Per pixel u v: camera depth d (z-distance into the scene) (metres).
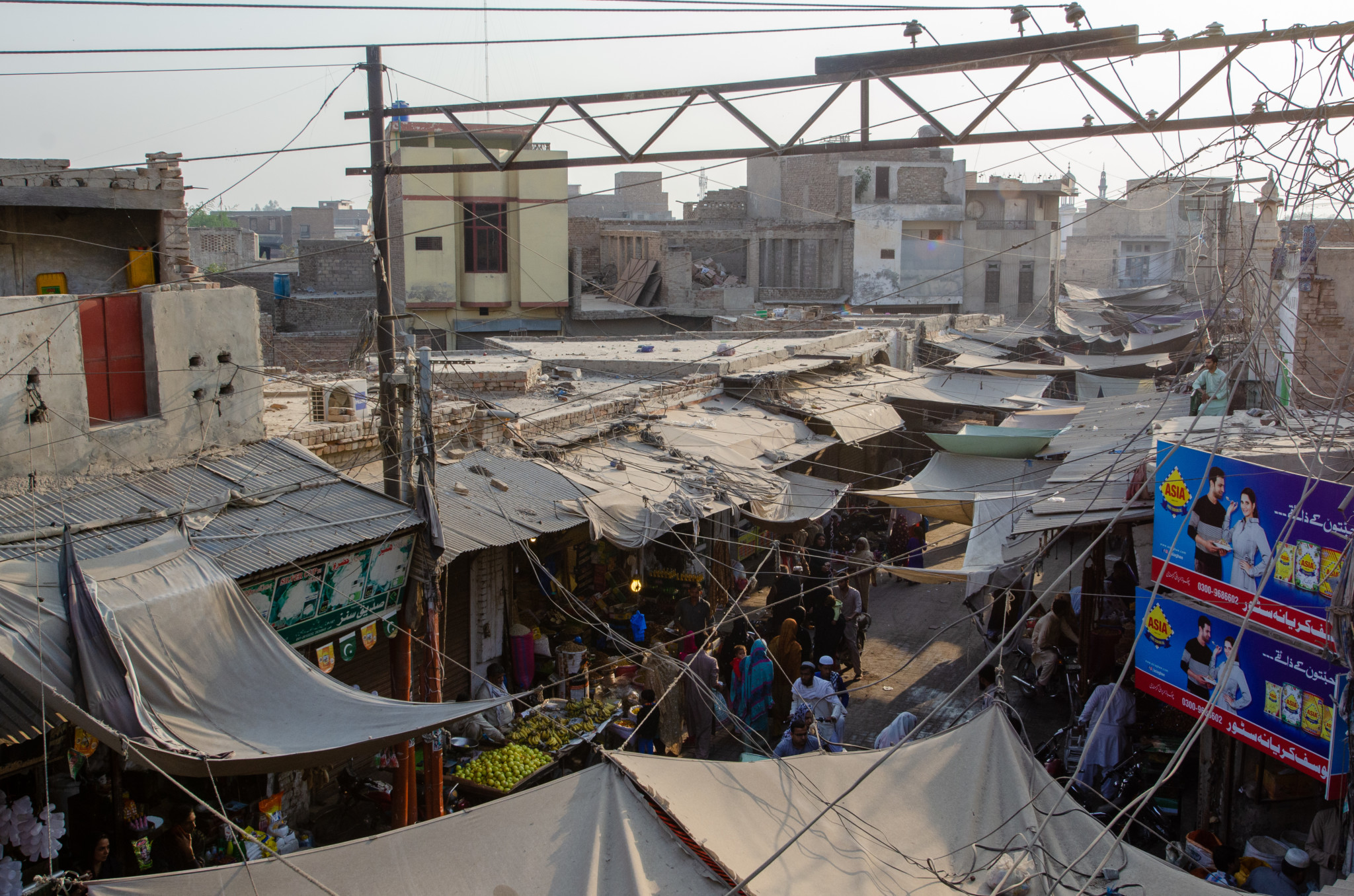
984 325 34.53
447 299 33.94
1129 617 11.91
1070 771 10.05
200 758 6.34
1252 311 14.13
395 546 9.65
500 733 11.03
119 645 6.70
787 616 14.10
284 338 28.11
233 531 8.77
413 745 9.29
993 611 13.95
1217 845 8.34
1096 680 11.70
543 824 6.38
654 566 15.37
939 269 41.72
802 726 9.69
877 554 19.08
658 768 6.89
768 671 11.69
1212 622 8.82
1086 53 6.64
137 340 9.49
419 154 33.28
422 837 6.23
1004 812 7.18
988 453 16.67
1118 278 53.59
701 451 15.40
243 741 6.89
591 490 12.69
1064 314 37.62
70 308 8.70
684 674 11.00
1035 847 6.62
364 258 34.91
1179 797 9.77
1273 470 8.15
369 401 13.31
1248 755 8.94
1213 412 13.83
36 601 6.74
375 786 10.36
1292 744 7.97
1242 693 8.47
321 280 34.59
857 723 12.24
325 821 10.01
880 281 41.09
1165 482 9.50
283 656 7.81
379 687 11.27
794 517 14.45
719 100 7.59
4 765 7.69
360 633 9.58
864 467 22.88
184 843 8.16
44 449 8.50
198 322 9.96
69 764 8.20
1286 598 8.02
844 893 6.26
